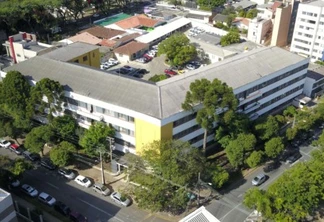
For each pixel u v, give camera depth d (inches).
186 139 2536.9
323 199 2073.1
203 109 2297.0
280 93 3201.3
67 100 2682.1
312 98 3590.1
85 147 2449.6
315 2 4370.1
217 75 2790.4
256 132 2618.1
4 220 1792.6
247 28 5418.3
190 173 2139.5
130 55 4360.2
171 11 6323.8
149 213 2203.5
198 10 6151.6
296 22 4372.5
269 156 2522.1
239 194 2346.2
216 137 2571.4
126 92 2518.5
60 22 5615.2
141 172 2201.0
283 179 2098.9
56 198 2308.1
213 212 2202.3
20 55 3949.3
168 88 2519.7
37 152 2519.7
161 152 2180.1
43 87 2503.7
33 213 2079.2
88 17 6146.7
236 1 6934.1
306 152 2773.1
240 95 2797.7
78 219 2107.5
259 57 3105.3
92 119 2632.9
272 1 6417.3
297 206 1940.2
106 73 2699.3
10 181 2239.2
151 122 2315.5
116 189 2385.6
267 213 1963.6
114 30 5088.6
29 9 4805.6
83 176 2447.1
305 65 3304.6
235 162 2418.8
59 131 2581.2
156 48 4746.6
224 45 4392.2
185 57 4082.2
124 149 2596.0
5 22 4749.0
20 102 2573.8
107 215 2185.0
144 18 5585.6
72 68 2810.0
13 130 2664.9
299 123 2837.1
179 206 2206.0
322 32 4197.8
